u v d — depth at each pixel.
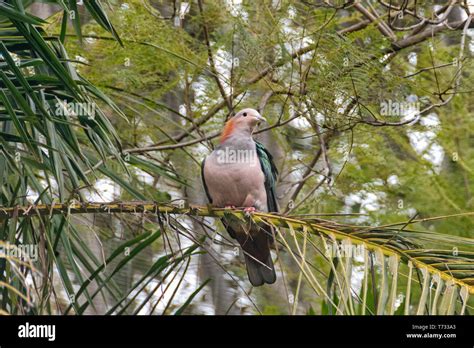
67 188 9.18
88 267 8.66
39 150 8.66
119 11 12.42
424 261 7.13
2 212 8.08
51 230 8.35
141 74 12.98
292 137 14.32
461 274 7.00
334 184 13.84
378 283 13.59
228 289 14.95
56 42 8.35
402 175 15.44
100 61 12.57
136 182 12.79
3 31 8.11
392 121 11.72
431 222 15.41
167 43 12.53
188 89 13.10
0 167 8.42
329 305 7.03
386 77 11.27
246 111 11.31
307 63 11.96
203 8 12.76
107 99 8.17
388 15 11.86
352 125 11.36
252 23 12.05
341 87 10.73
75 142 8.12
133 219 12.83
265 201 11.08
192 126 13.62
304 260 7.09
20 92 8.01
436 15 12.09
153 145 13.77
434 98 13.52
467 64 11.22
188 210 8.23
